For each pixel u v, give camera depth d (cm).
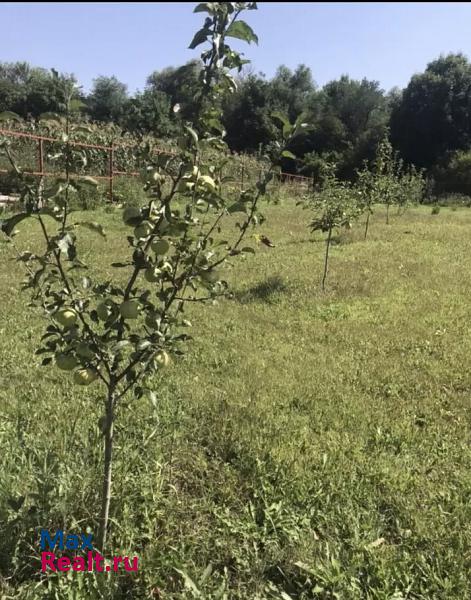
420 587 244
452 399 446
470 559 259
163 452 333
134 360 224
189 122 199
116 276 752
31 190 204
